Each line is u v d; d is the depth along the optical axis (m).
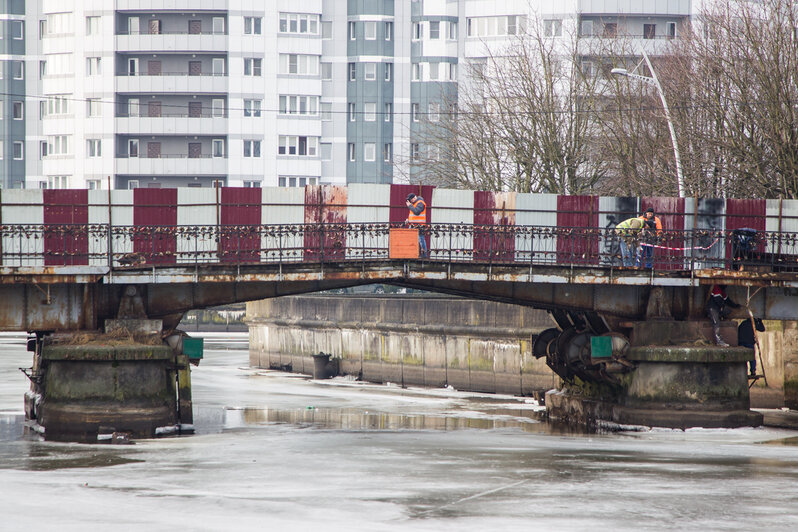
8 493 62.81
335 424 98.94
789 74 121.38
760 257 92.56
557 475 69.94
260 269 84.81
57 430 83.44
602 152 145.25
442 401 122.19
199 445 81.94
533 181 151.12
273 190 88.19
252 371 171.50
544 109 149.25
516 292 92.12
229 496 62.44
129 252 85.19
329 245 88.12
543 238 91.44
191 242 87.12
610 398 96.56
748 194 127.88
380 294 154.88
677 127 136.25
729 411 89.75
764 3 131.00
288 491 63.97
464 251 87.69
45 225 84.69
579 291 92.75
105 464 72.88
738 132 125.62
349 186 88.94
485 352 132.25
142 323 85.69
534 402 120.69
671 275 90.31
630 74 122.06
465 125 160.62
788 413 103.44
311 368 164.38
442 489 64.94
